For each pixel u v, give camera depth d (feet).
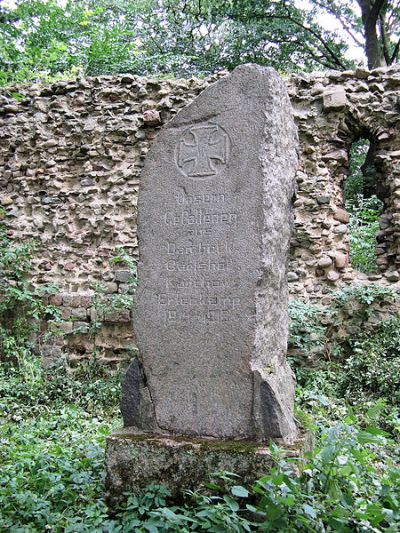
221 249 13.29
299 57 71.20
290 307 26.73
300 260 28.86
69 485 13.30
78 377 28.07
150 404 13.37
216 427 12.72
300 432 13.28
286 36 68.08
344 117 29.30
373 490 12.10
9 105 33.01
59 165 32.19
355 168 59.26
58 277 31.17
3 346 29.43
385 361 23.65
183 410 13.05
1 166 32.89
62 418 21.63
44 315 30.25
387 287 26.91
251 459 11.57
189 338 13.24
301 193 29.22
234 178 13.41
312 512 9.84
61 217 31.68
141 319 13.73
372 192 52.70
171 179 14.02
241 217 13.21
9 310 30.48
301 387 24.34
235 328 12.89
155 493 11.94
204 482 11.83
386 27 68.39
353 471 11.39
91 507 12.17
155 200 14.08
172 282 13.61
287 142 14.26
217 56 65.82
